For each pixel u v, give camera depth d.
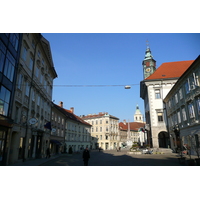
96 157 24.86
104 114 78.50
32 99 21.34
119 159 19.81
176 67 37.69
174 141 28.91
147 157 20.78
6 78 14.30
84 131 58.81
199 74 18.06
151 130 33.56
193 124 19.80
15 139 16.70
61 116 40.44
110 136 76.94
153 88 35.16
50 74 31.41
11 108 15.38
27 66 19.36
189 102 21.08
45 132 26.84
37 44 22.80
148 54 46.12
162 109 33.88
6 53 14.16
